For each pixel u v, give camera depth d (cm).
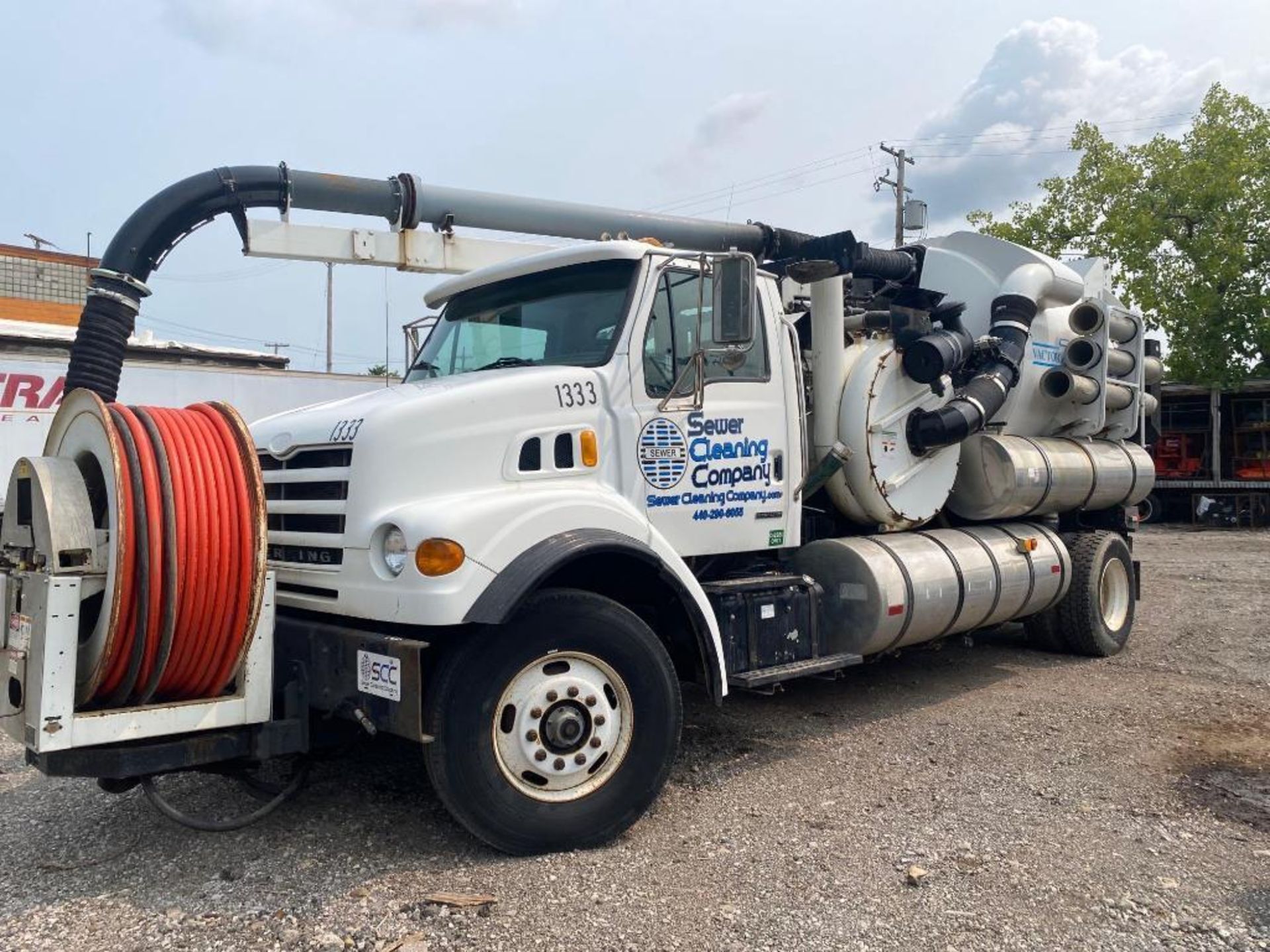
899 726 635
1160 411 2708
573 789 438
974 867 412
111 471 385
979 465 765
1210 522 2539
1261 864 415
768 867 414
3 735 645
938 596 647
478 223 731
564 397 482
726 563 581
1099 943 347
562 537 439
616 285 523
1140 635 952
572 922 364
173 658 391
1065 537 877
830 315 646
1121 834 448
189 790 525
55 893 395
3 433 1404
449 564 408
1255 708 670
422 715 416
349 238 714
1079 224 2630
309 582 463
